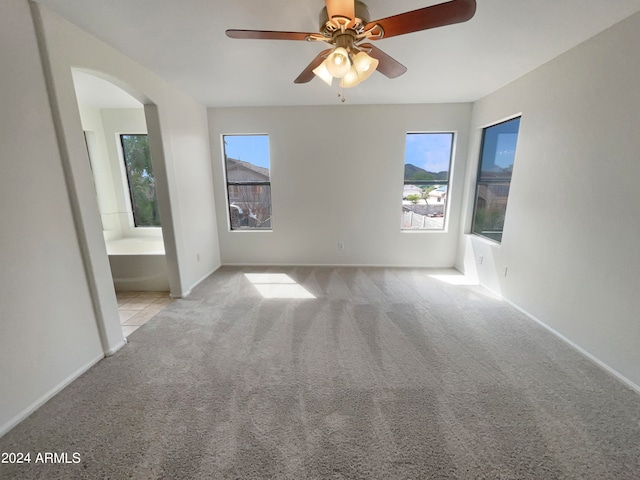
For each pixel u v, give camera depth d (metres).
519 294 2.83
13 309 1.50
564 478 1.22
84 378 1.86
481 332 2.42
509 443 1.38
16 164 1.50
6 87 1.45
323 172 4.03
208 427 1.48
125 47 2.15
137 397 1.69
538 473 1.24
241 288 3.46
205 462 1.30
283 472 1.25
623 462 1.29
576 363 2.00
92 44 1.96
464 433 1.44
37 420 1.53
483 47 2.16
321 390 1.75
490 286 3.34
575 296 2.16
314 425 1.50
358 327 2.51
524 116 2.71
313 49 2.18
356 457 1.32
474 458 1.31
